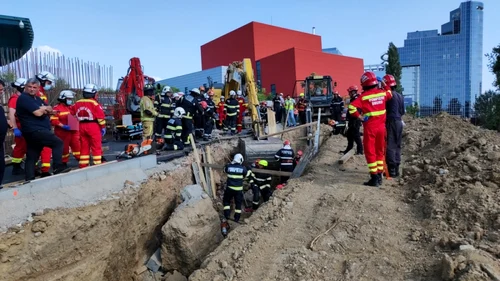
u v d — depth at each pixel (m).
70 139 7.49
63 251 5.14
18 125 7.01
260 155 10.91
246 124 16.58
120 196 6.27
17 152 7.11
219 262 5.14
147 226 7.43
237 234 5.82
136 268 7.20
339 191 6.56
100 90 14.30
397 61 40.44
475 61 111.31
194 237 7.16
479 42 110.81
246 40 38.59
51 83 7.11
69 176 5.91
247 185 10.64
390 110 6.95
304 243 5.11
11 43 15.20
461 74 111.62
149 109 9.95
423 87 114.69
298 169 8.95
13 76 10.30
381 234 4.96
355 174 7.76
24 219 4.88
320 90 19.58
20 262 4.65
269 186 9.77
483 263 3.58
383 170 6.73
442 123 11.16
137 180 7.23
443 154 7.34
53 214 5.09
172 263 7.21
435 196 5.42
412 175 6.77
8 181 6.62
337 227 5.31
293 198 6.51
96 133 7.21
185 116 11.12
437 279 3.79
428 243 4.53
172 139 10.59
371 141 6.49
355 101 6.46
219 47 43.06
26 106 5.73
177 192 8.59
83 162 7.18
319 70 34.75
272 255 4.97
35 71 10.91
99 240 5.67
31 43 15.30
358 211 5.66
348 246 4.84
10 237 4.55
